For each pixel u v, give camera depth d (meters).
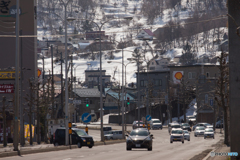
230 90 33.44
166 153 52.72
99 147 73.75
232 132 33.22
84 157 44.53
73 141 72.38
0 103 129.75
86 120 75.88
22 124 88.62
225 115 79.44
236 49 33.34
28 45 141.25
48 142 107.06
